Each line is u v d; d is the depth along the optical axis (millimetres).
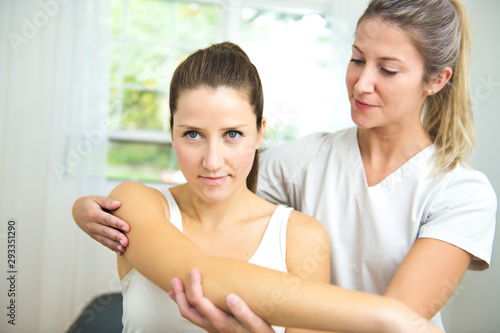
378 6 826
